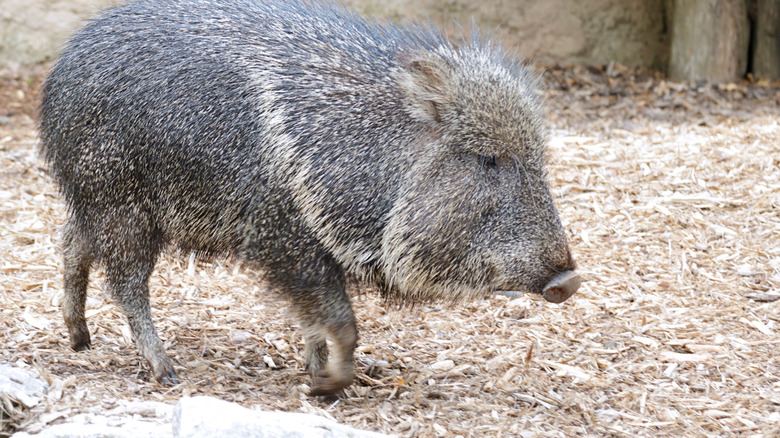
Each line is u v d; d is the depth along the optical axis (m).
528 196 4.61
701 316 6.16
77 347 5.46
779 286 6.57
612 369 5.42
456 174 4.61
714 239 7.46
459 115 4.63
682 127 10.96
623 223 7.84
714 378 5.25
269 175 4.63
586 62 14.31
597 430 4.63
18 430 4.18
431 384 5.22
